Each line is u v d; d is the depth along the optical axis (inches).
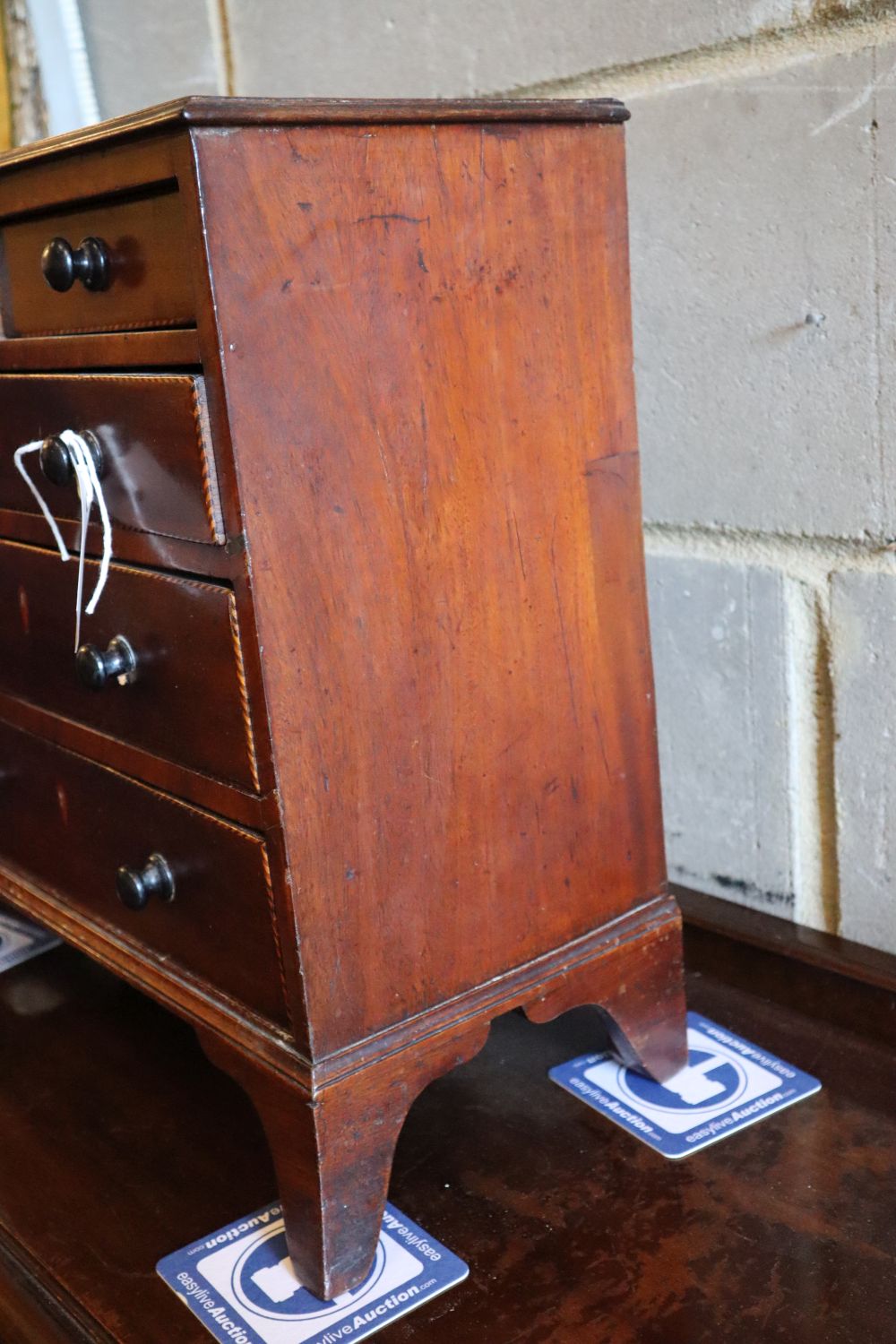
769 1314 31.5
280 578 29.7
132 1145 40.3
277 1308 32.9
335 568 30.6
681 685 48.1
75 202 32.1
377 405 30.7
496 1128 39.7
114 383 31.6
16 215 34.6
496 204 32.0
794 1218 34.8
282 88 54.8
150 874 35.4
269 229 28.3
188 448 29.5
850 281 39.2
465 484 32.7
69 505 35.8
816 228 39.6
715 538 45.6
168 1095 42.9
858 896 44.4
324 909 31.7
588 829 37.2
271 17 54.0
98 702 36.9
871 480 40.4
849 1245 33.7
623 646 37.1
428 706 32.9
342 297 29.7
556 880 36.7
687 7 40.8
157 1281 34.2
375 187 29.8
